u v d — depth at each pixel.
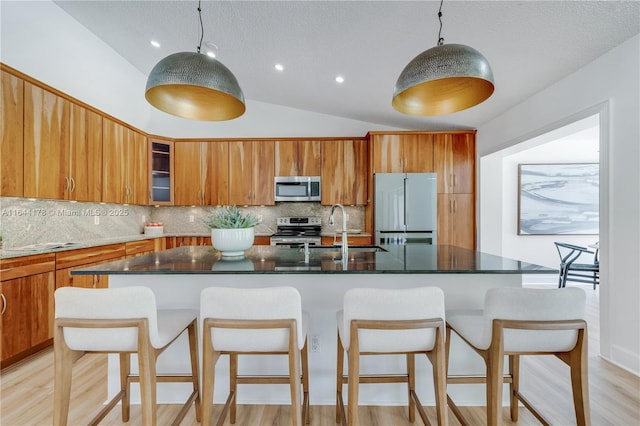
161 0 2.44
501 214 3.98
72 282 2.62
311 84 3.62
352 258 1.89
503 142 3.50
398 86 1.43
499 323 1.19
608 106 2.19
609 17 1.88
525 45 2.23
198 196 4.40
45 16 2.67
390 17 2.21
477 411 1.69
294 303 1.21
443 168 4.09
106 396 1.79
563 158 4.64
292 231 4.59
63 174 2.84
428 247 2.58
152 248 3.89
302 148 4.41
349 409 1.21
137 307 1.22
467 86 1.58
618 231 2.12
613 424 1.55
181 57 1.44
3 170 2.29
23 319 2.20
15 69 2.38
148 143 4.18
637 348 2.01
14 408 1.68
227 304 1.21
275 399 1.76
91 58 3.20
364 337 1.21
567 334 1.21
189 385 1.78
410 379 1.58
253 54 3.04
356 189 4.41
